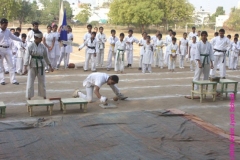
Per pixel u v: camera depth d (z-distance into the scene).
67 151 5.54
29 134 6.29
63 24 14.89
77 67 15.76
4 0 50.75
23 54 13.41
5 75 13.05
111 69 15.82
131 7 52.34
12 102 8.89
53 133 6.38
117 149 5.65
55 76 13.21
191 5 56.34
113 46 15.43
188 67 17.47
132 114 7.73
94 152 5.50
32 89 8.68
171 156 5.39
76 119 7.23
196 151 5.65
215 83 9.45
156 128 6.80
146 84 12.08
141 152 5.54
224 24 52.69
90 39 14.55
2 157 5.23
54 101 9.12
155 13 52.09
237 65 18.47
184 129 6.79
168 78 13.61
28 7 62.62
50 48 14.11
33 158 5.23
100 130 6.59
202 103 9.36
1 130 6.43
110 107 8.48
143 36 15.80
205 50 10.16
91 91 8.96
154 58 17.14
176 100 9.62
